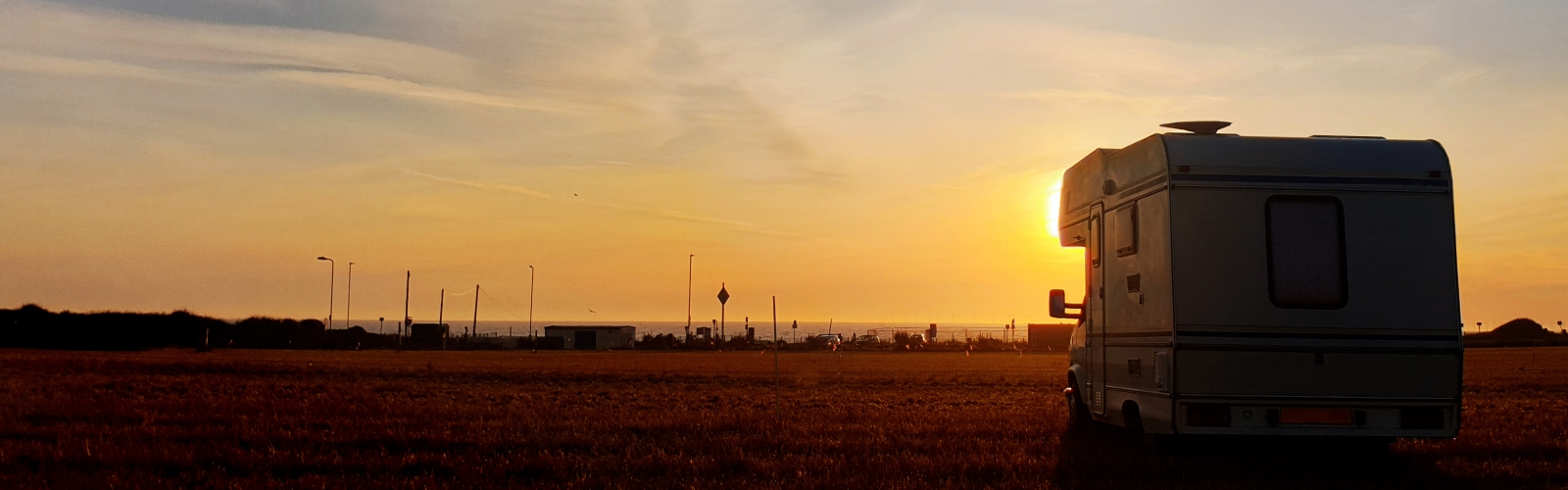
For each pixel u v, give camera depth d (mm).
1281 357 10984
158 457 11859
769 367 45469
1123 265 12430
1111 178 12812
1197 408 11000
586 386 30812
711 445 13477
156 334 79375
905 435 14617
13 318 75312
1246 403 11000
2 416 15938
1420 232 11156
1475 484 10680
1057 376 36719
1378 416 11047
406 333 95562
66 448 12352
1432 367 11055
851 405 22031
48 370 34125
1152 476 11055
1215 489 10258
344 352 71750
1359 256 11078
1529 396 26562
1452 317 11078
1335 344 11008
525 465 11594
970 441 13883
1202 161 11180
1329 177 11148
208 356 57469
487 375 36125
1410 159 11242
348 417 16844
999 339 92500
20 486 10008
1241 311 11016
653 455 12219
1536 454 12797
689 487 10273
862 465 11727
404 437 13844
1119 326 12562
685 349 87062
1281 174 11141
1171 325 11047
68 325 75812
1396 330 11047
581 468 11531
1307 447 12703
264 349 81312
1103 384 13133
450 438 13844
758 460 12039
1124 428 13273
